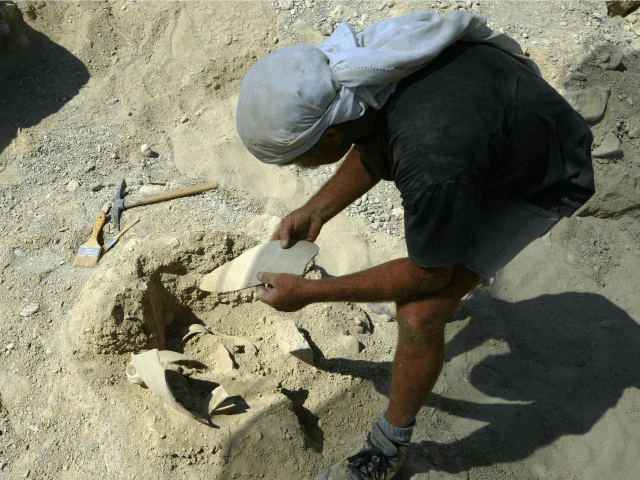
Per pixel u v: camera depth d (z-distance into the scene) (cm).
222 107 394
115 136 363
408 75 156
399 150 152
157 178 341
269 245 209
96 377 227
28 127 359
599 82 368
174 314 264
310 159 171
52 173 336
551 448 250
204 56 408
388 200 361
